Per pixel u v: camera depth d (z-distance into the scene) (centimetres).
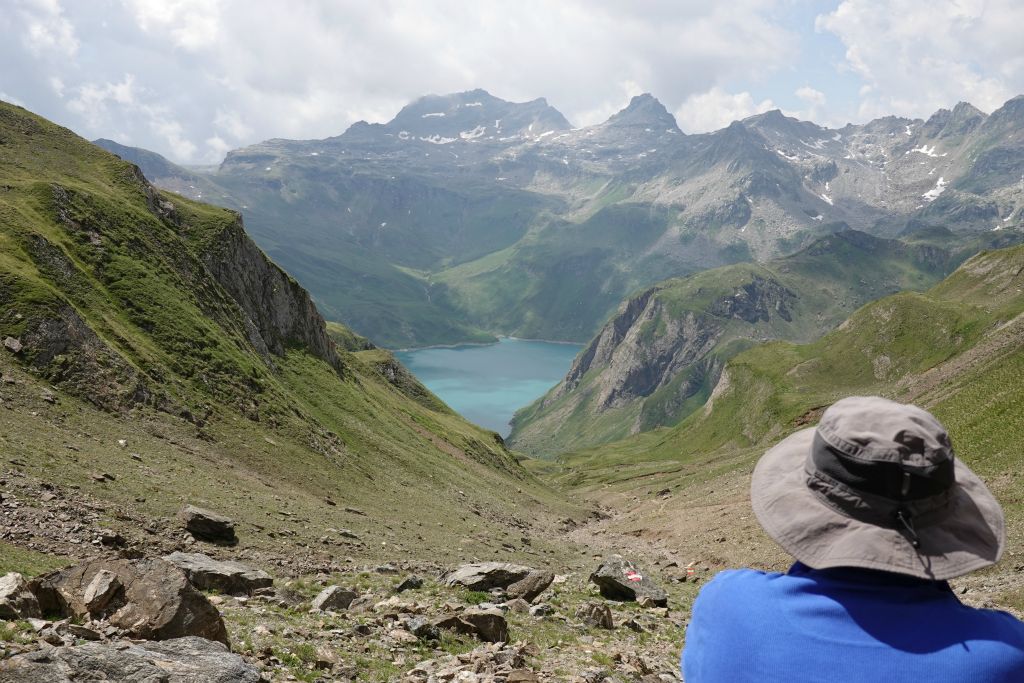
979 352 13712
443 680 1277
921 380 14862
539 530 8475
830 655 257
